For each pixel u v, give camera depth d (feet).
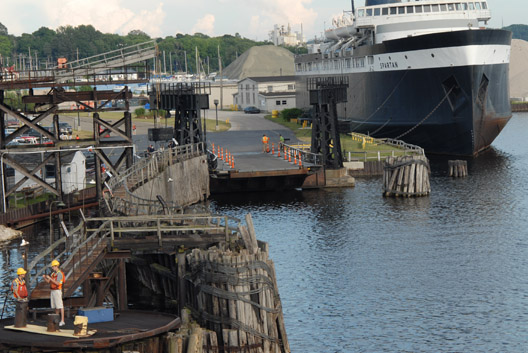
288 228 241.96
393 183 292.40
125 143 257.34
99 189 257.96
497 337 143.84
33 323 113.50
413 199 286.87
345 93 323.37
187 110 322.14
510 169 357.61
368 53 448.65
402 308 161.27
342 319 155.33
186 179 285.23
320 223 247.91
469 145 403.13
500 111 417.69
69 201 252.62
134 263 174.81
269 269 126.93
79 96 251.60
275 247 217.36
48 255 204.74
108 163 257.96
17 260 201.67
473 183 319.88
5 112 243.19
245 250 131.44
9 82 237.86
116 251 141.90
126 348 107.45
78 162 288.30
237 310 123.95
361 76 463.01
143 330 108.88
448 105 399.65
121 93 254.88
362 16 458.91
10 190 245.24
